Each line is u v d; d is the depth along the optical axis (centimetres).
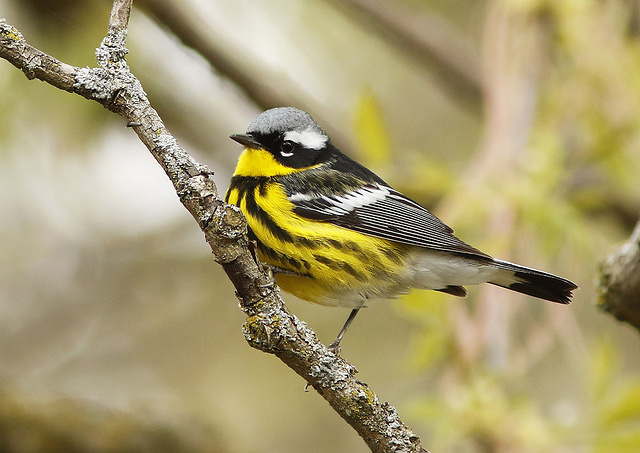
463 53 1405
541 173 1053
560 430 889
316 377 643
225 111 1456
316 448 1422
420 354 957
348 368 650
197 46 1233
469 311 1109
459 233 1080
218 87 1378
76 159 1372
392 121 1534
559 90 1152
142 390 1432
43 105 1292
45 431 1027
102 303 1502
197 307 1514
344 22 1461
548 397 1296
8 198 1459
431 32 1395
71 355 1462
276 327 627
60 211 1497
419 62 1407
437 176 1088
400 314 1389
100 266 1516
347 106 1443
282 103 1270
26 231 1491
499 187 1047
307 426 1436
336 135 1298
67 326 1482
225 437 1144
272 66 1343
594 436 889
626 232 1318
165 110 1393
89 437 1038
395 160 1220
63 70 589
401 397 1401
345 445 1426
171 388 1443
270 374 1473
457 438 877
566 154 1222
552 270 1110
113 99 595
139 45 1315
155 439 1065
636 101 1164
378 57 1499
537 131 1116
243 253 610
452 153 1538
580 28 1146
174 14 1205
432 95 1567
